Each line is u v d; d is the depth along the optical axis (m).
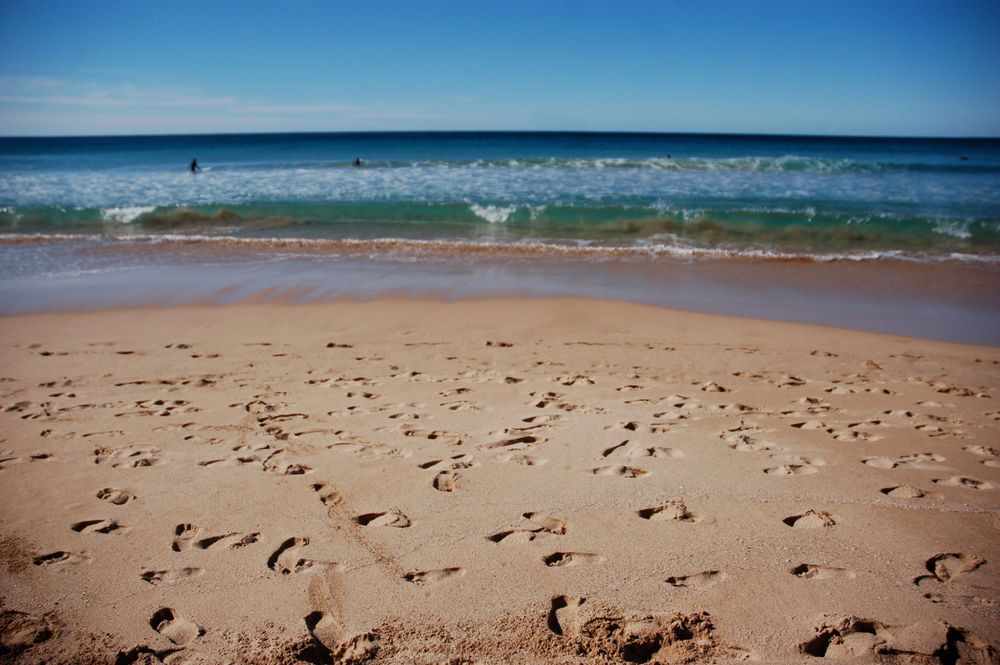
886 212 14.47
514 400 4.52
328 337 6.62
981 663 1.90
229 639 2.02
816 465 3.34
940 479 3.16
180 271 10.21
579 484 3.10
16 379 5.04
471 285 9.21
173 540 2.59
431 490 3.03
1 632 2.04
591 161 23.58
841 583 2.29
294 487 3.06
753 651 1.96
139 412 4.20
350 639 2.02
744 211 14.14
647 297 8.69
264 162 31.81
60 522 2.72
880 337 6.84
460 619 2.10
